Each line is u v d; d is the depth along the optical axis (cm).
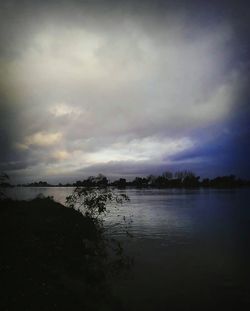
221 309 1031
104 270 1412
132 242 2191
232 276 1381
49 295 919
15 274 1000
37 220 1900
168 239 2330
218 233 2630
